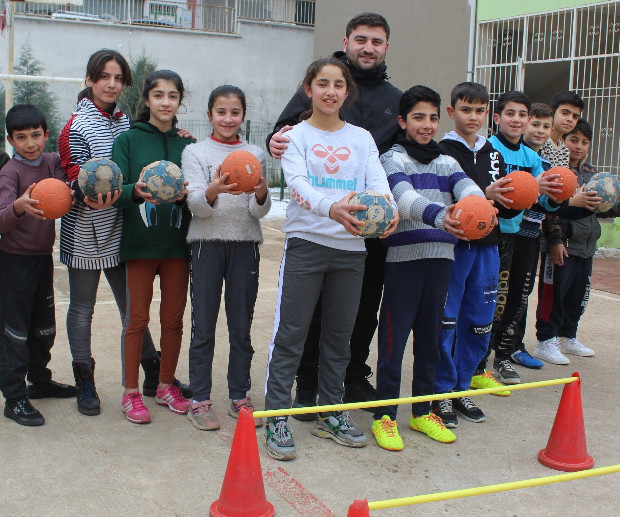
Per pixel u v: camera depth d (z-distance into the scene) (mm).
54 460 3307
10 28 10586
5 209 3404
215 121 3758
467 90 3939
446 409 3945
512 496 3148
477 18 13117
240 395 3893
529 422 4059
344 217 3047
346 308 3564
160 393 4043
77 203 3668
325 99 3410
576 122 5172
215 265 3713
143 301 3795
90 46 19016
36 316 3871
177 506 2922
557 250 4977
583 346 5480
